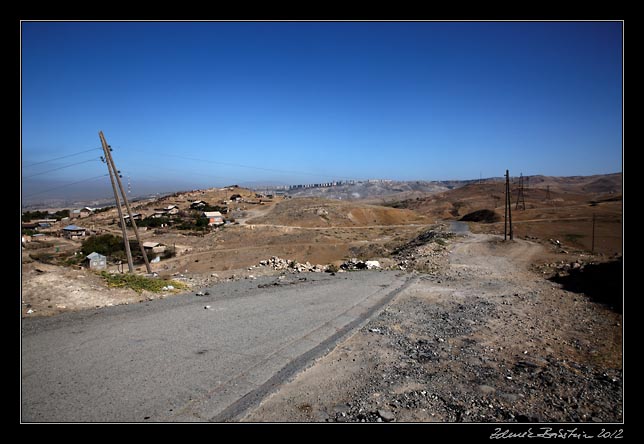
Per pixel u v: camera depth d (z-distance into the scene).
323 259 46.56
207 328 8.13
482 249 31.12
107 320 8.46
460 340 7.98
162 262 47.94
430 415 4.98
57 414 4.71
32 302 9.17
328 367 6.44
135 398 5.14
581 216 61.94
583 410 5.15
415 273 17.05
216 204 116.25
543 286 14.64
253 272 16.27
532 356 7.13
